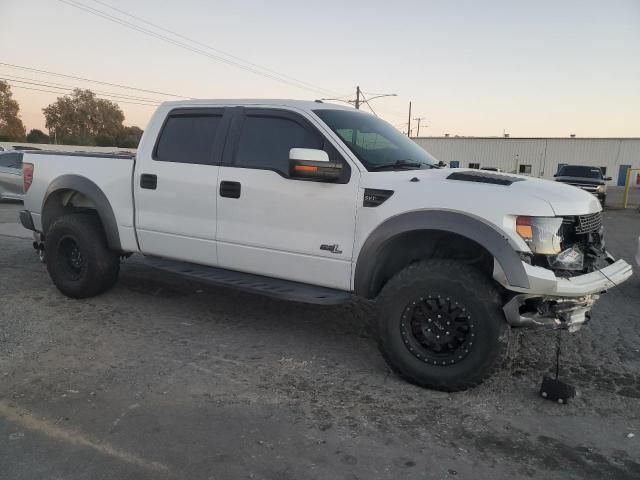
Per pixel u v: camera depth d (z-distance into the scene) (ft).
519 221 11.02
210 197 14.89
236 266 14.82
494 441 10.03
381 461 9.33
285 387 12.16
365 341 15.26
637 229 46.88
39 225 19.35
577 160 165.17
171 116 16.22
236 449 9.62
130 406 11.11
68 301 18.13
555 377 12.94
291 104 14.39
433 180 12.17
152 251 16.43
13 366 12.94
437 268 11.69
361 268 12.60
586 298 11.55
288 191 13.58
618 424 10.75
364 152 13.50
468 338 11.46
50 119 293.64
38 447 9.57
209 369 13.04
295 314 17.51
